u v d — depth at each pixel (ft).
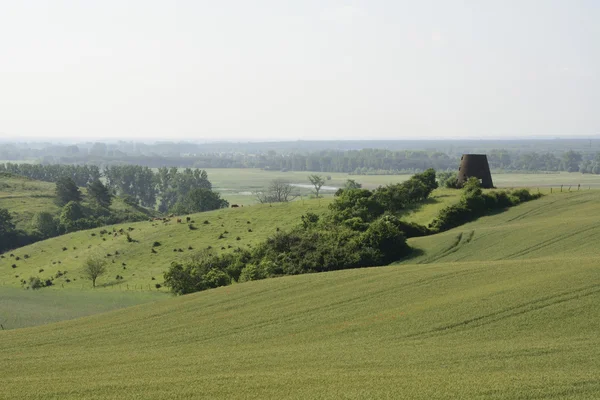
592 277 204.03
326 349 169.27
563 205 411.34
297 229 401.90
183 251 462.60
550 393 119.34
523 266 236.22
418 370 141.28
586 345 151.12
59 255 515.50
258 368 152.66
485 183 528.22
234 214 545.85
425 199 479.41
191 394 132.05
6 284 445.78
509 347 153.99
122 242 507.30
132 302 344.08
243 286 268.82
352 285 241.96
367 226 373.81
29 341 208.95
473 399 118.83
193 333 203.72
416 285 228.84
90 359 175.94
